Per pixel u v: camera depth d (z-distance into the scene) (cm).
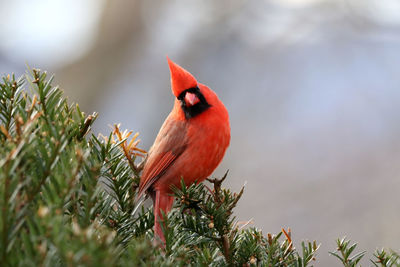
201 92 459
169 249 235
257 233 272
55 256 169
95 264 143
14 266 159
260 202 1262
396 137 1275
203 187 317
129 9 1360
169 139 460
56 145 196
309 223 1171
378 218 1111
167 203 466
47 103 250
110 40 1354
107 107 1337
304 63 1396
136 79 1366
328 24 1343
